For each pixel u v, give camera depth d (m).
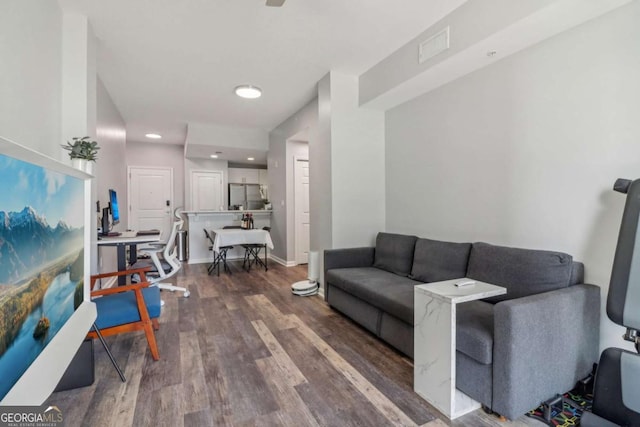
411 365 2.11
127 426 1.51
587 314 1.75
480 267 2.24
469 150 2.65
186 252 6.58
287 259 5.51
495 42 2.14
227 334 2.61
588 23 1.89
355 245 3.52
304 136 5.06
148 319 2.12
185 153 6.45
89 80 2.45
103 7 2.28
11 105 1.58
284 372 2.01
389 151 3.60
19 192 0.91
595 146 1.86
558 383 1.61
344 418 1.58
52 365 1.08
